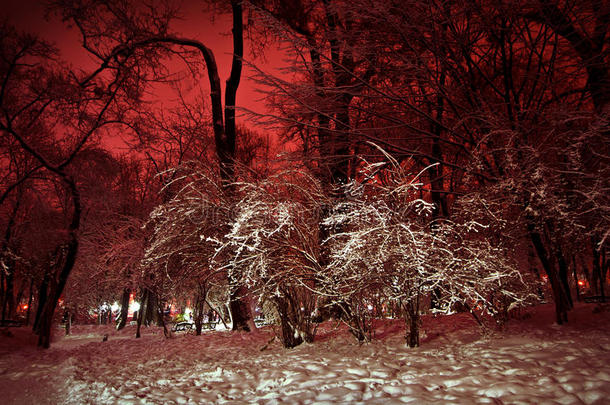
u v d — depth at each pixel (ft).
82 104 39.86
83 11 36.83
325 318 33.78
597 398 10.65
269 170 29.04
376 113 26.50
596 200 21.26
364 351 20.33
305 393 13.99
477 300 20.25
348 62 29.43
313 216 25.14
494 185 22.34
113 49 39.81
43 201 38.91
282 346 25.11
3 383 20.57
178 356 26.02
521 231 25.29
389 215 19.65
